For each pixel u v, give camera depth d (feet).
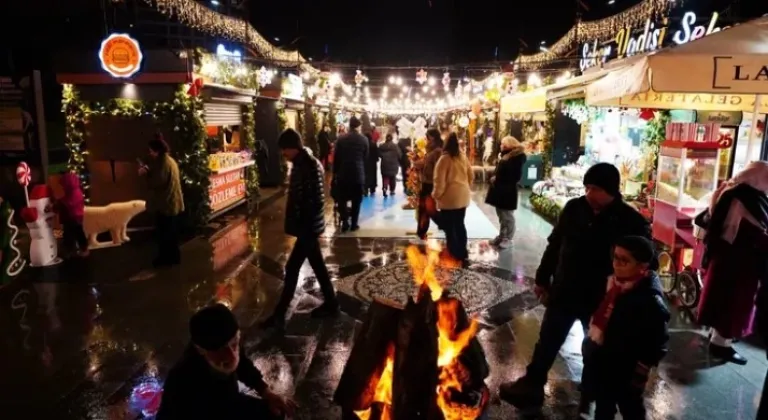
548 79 42.42
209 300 19.21
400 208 39.17
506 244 27.02
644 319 9.14
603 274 11.15
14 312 18.06
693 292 17.58
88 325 16.88
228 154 36.88
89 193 31.19
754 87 12.60
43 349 15.11
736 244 13.85
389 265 23.61
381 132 79.05
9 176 34.42
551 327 11.87
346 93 84.38
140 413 11.82
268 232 31.12
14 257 21.43
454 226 23.65
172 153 30.60
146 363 14.25
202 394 7.50
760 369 13.93
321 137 56.90
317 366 13.98
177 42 50.88
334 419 11.53
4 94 33.81
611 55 33.58
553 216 32.94
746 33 13.97
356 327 16.57
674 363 14.19
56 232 30.73
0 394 12.62
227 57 36.83
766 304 14.06
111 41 27.09
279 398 8.93
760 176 13.91
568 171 36.32
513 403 12.24
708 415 11.73
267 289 20.47
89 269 23.30
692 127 19.39
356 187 30.60
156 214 23.26
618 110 30.22
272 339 15.67
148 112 30.17
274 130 50.44
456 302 9.95
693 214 18.56
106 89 30.19
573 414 11.82
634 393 9.50
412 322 8.70
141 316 17.63
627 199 25.64
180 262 24.36
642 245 9.25
